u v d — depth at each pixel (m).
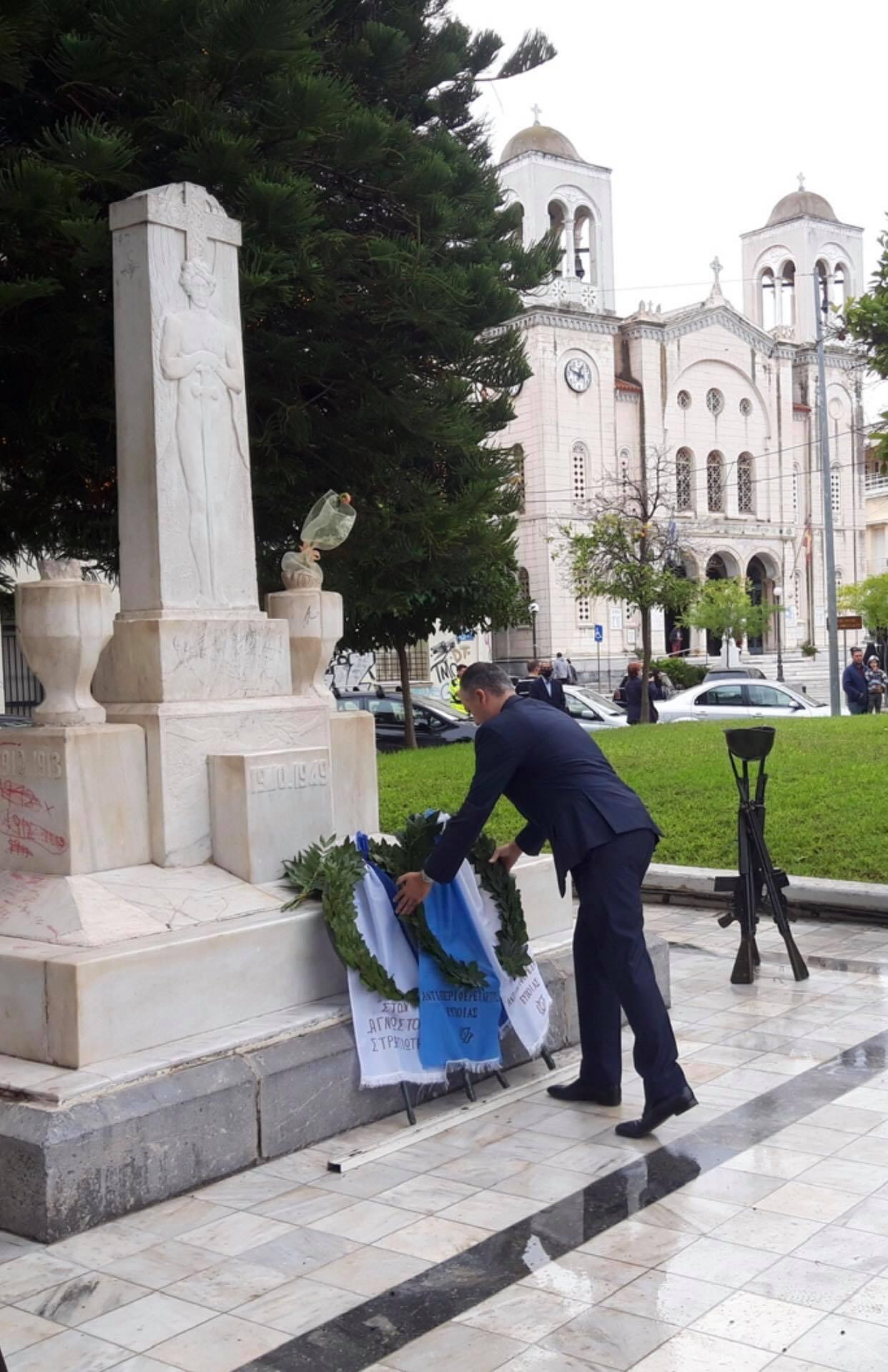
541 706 5.18
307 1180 4.45
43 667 5.12
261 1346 3.36
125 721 5.32
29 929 4.70
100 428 8.95
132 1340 3.40
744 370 56.28
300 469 9.15
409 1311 3.52
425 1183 4.41
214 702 5.55
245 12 6.87
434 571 10.29
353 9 9.59
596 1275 3.70
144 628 5.40
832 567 29.62
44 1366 3.29
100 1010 4.35
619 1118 5.04
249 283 7.20
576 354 50.66
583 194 52.22
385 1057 4.97
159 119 7.61
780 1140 4.71
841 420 59.72
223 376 5.85
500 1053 5.35
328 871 5.08
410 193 8.82
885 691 27.92
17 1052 4.45
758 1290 3.58
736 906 7.15
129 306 5.61
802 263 60.66
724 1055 5.77
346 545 9.46
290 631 6.61
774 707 22.50
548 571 49.84
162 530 5.52
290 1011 4.97
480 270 8.91
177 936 4.70
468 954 5.29
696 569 54.38
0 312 7.36
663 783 12.15
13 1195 4.03
